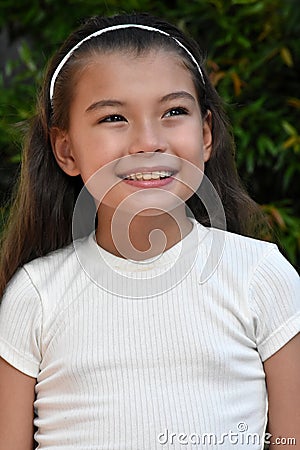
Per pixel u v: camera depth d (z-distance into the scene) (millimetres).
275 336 2133
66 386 2125
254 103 3578
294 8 3619
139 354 2105
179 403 2068
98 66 2170
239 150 3539
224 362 2090
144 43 2189
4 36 4098
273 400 2150
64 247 2373
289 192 3781
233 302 2139
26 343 2199
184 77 2195
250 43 3668
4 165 3639
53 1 3812
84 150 2184
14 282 2293
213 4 3670
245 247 2219
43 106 2398
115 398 2080
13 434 2201
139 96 2113
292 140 3490
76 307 2184
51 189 2438
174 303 2150
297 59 3707
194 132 2162
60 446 2111
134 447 2047
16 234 2465
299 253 3627
